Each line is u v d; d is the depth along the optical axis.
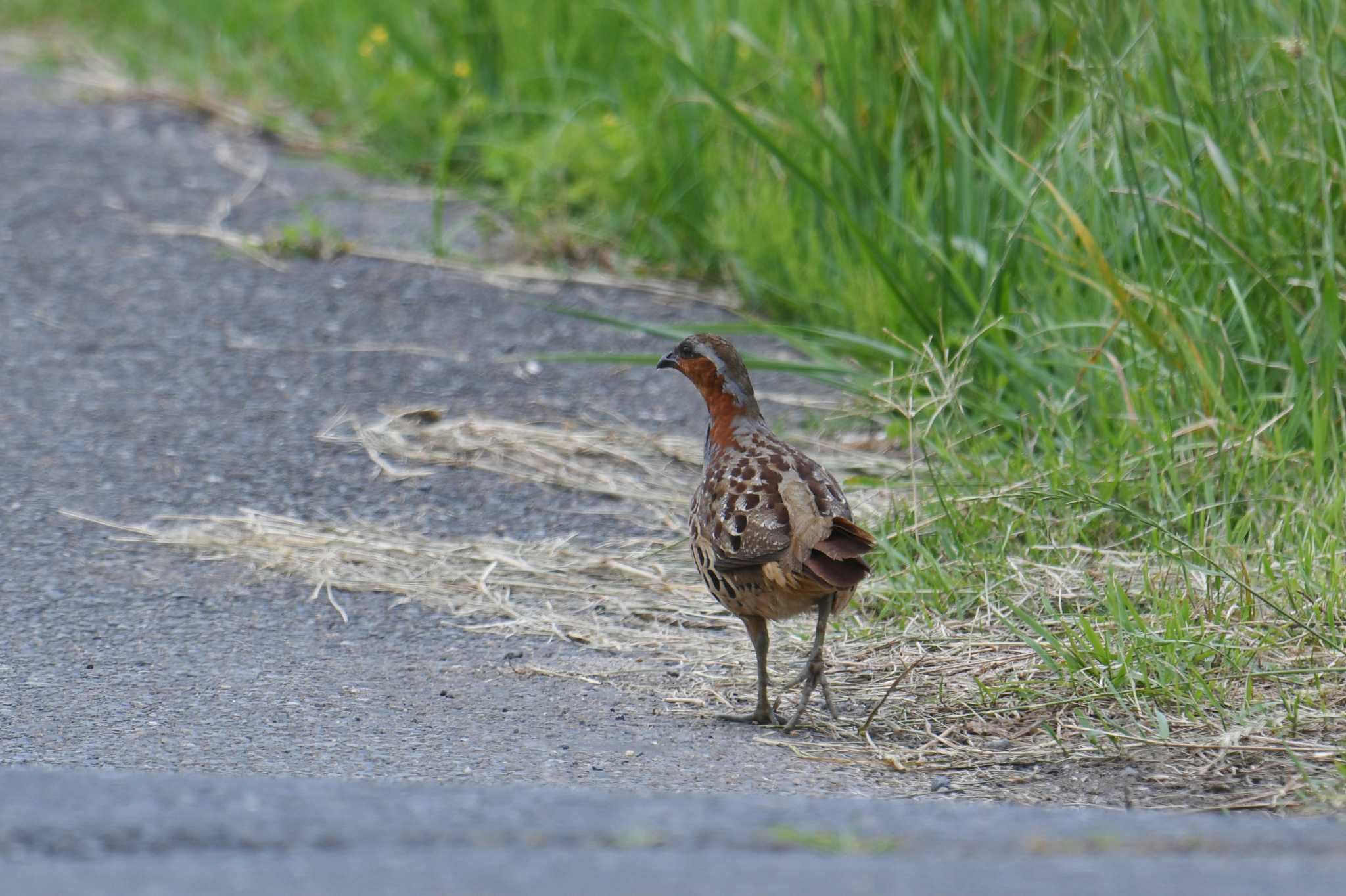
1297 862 5.40
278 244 15.81
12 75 22.34
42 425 12.12
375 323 14.40
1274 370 11.37
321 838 5.52
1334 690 8.02
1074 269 12.14
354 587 9.91
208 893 4.95
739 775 7.23
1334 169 11.11
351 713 7.98
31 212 16.44
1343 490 9.61
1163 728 7.60
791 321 14.73
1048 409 11.62
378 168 18.53
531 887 5.02
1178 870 5.29
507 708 8.15
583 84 18.31
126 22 24.98
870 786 7.15
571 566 10.37
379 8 20.45
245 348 13.72
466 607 9.70
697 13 16.53
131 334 13.85
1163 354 10.90
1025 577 9.64
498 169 17.11
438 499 11.34
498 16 18.89
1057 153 12.23
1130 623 8.64
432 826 5.68
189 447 11.93
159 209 16.83
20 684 8.23
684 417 12.95
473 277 15.53
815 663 7.95
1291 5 11.75
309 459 11.84
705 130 15.95
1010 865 5.32
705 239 15.79
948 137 13.58
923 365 12.09
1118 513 10.17
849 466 11.63
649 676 8.75
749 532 7.69
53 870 5.16
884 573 9.74
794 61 14.95
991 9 13.30
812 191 14.27
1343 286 11.16
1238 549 9.45
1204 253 11.51
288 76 21.53
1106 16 12.23
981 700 8.18
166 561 10.16
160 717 7.81
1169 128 12.03
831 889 5.04
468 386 13.29
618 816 5.89
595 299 15.17
